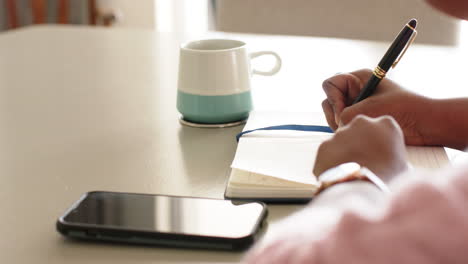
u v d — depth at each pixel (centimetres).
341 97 79
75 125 89
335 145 49
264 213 58
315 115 87
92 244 56
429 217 27
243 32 167
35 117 93
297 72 115
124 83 111
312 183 63
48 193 67
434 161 70
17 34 150
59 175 72
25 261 54
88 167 74
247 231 55
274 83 108
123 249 55
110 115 94
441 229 26
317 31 162
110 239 55
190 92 87
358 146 48
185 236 54
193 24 283
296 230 31
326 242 29
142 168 73
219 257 53
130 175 71
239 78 88
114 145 81
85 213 58
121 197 62
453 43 152
